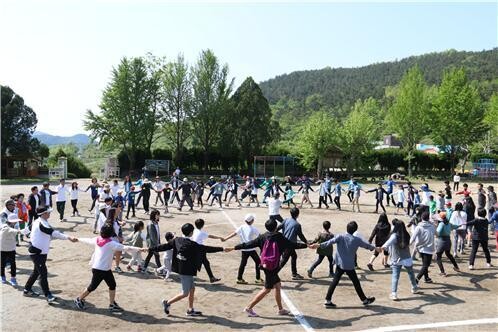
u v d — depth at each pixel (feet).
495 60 589.32
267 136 191.31
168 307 26.40
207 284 33.27
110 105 165.58
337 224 63.77
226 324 25.11
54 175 157.48
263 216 70.85
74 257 40.01
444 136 194.90
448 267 39.73
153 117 172.24
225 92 183.32
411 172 208.44
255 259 33.53
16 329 23.45
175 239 26.66
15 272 31.55
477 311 27.78
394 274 30.32
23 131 170.30
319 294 31.22
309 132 162.61
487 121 211.41
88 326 24.25
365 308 28.22
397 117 211.82
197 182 80.23
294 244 27.86
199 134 180.24
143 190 68.23
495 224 40.45
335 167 176.35
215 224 61.16
